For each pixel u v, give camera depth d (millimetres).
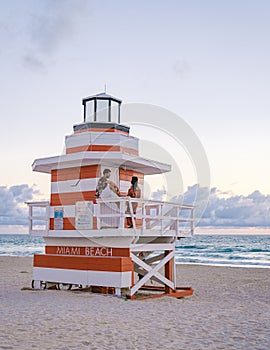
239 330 9281
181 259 49562
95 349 7531
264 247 70688
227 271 27578
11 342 7758
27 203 15086
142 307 11672
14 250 75812
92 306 11523
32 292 14336
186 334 8797
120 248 13344
